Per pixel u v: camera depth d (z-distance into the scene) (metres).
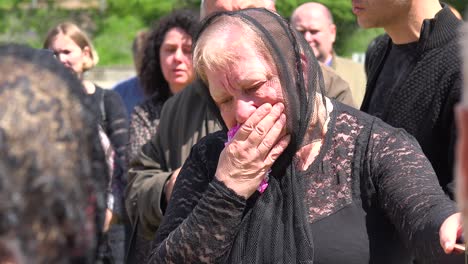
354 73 5.22
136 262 3.25
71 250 1.11
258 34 2.12
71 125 1.12
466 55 0.99
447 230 1.92
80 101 1.16
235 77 2.10
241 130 2.09
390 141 2.20
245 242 2.15
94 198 1.17
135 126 3.79
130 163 3.46
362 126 2.23
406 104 2.83
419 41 2.83
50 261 1.08
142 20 20.64
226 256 2.16
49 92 1.12
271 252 2.14
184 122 3.16
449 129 2.73
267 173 2.18
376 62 3.09
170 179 3.06
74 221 1.10
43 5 21.20
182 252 2.12
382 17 2.88
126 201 3.28
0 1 21.05
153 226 3.14
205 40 2.18
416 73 2.81
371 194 2.17
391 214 2.12
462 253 1.91
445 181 2.77
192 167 2.35
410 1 2.82
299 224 2.14
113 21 20.45
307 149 2.20
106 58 18.75
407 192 2.09
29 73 1.13
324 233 2.15
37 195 1.06
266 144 2.09
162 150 3.22
